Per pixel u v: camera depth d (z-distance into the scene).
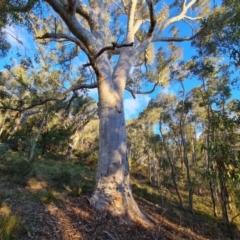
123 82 6.12
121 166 5.15
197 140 17.75
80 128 24.05
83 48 5.43
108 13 10.03
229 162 3.23
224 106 9.40
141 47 7.23
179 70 11.59
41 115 19.91
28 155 10.86
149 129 21.61
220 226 7.87
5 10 4.49
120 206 4.77
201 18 9.78
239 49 5.50
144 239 4.12
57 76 13.21
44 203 4.90
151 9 6.30
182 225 6.12
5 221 3.40
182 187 15.77
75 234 3.80
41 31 8.23
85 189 6.59
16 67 14.92
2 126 19.94
